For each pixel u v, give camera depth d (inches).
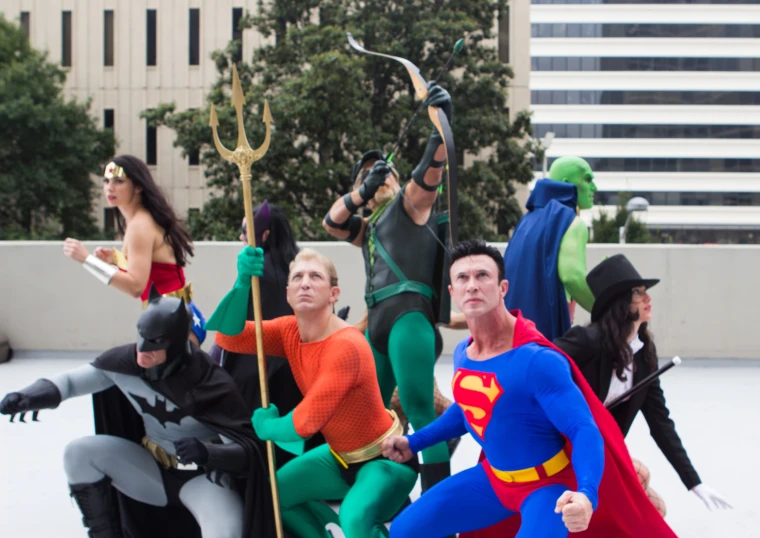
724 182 3841.0
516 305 190.2
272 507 142.1
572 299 191.3
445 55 931.3
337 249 372.2
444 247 170.7
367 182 175.2
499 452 126.8
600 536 134.9
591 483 111.7
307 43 896.3
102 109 1418.6
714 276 377.1
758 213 3838.6
